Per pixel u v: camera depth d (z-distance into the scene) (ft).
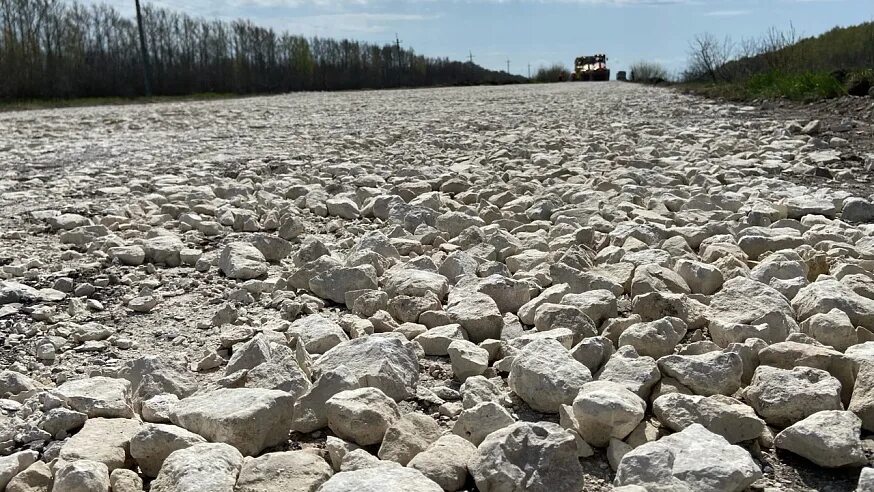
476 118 46.88
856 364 8.32
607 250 13.71
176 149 32.91
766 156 25.13
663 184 21.07
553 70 210.38
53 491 6.74
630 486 6.33
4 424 8.07
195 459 6.71
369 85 189.16
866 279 11.28
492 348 9.91
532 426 7.14
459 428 7.86
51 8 125.59
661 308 10.53
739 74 67.67
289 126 44.42
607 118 43.52
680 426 7.59
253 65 160.56
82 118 56.70
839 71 45.52
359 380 8.71
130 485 6.86
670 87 86.22
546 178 22.94
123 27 137.18
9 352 10.37
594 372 9.14
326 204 19.04
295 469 6.82
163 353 10.43
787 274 11.86
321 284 12.46
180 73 138.21
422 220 16.97
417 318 11.21
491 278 11.87
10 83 108.37
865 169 22.61
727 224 15.25
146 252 14.93
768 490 6.84
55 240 16.37
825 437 7.13
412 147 31.94
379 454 7.48
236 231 17.40
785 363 8.73
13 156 31.40
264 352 9.30
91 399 8.26
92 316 11.81
